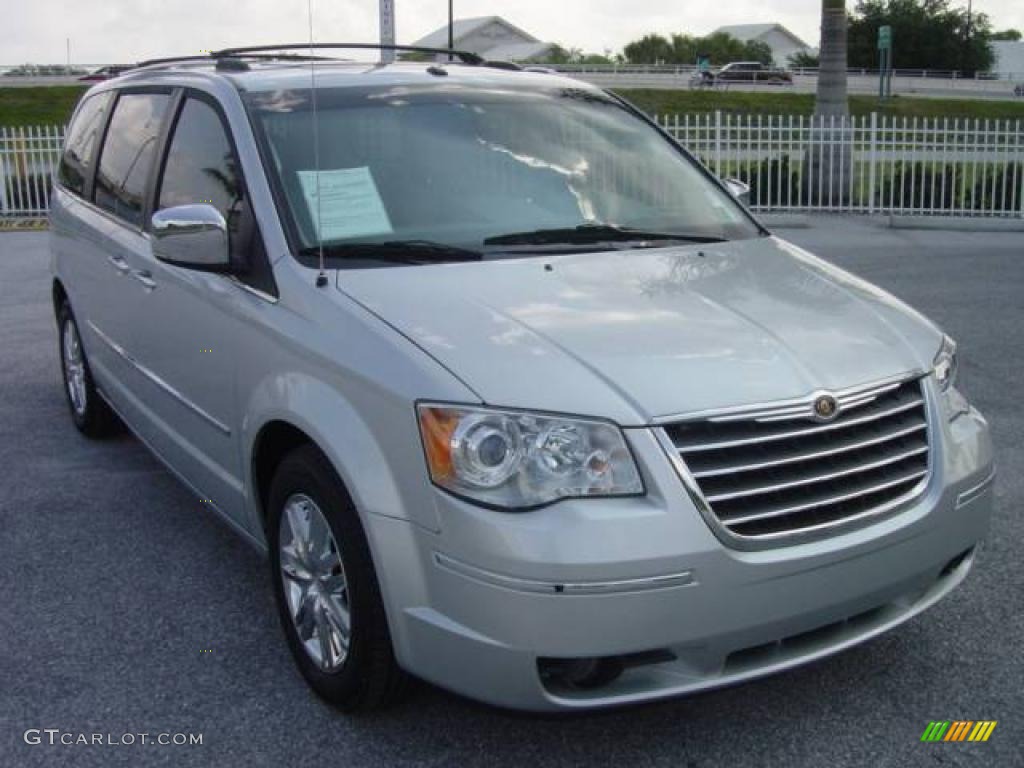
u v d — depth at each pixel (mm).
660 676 2984
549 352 3115
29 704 3576
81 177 5914
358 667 3275
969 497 3428
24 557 4684
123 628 4074
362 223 3854
